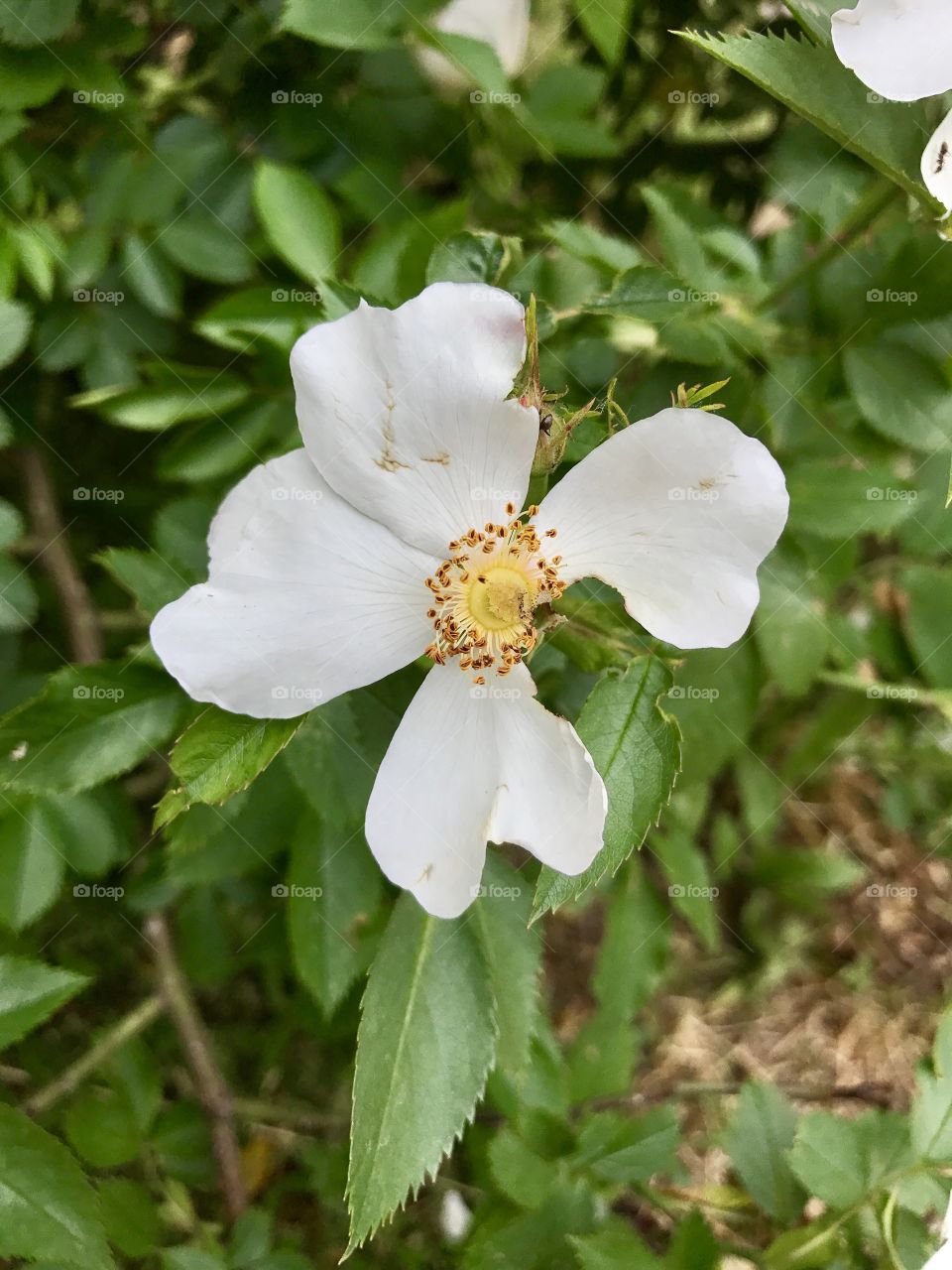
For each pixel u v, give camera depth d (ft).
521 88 0.47
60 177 0.43
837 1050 0.74
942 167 0.33
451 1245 0.51
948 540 0.50
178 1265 0.42
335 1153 0.52
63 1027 0.56
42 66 0.40
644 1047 0.71
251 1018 0.60
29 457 0.48
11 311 0.37
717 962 0.73
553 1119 0.41
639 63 0.53
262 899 0.50
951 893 0.77
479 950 0.36
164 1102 0.51
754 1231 0.44
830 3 0.33
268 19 0.44
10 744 0.37
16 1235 0.34
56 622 0.50
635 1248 0.38
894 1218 0.38
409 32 0.39
